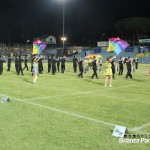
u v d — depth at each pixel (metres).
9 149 6.77
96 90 15.93
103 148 6.85
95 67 22.47
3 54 55.25
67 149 6.77
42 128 8.35
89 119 9.38
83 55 59.03
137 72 29.73
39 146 6.96
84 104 11.80
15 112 10.27
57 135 7.74
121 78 23.02
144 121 9.20
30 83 19.00
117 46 18.17
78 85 18.12
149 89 16.53
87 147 6.90
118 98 13.33
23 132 7.98
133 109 10.92
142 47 57.28
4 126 8.52
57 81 20.38
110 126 8.61
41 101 12.40
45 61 49.78
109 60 17.69
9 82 19.50
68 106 11.38
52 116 9.73
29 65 38.78
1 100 12.48
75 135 7.75
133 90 16.08
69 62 51.97
